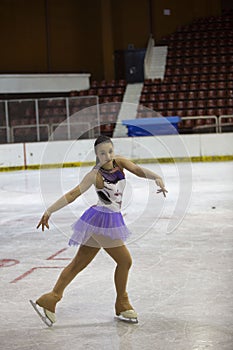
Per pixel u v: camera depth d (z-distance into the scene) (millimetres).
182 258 11695
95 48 48156
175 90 42812
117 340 7301
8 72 45531
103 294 9391
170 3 49750
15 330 7836
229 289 9398
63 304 8906
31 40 46531
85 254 7672
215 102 41188
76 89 44562
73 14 47906
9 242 14109
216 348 6898
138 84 44000
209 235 13953
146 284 9867
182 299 8938
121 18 48969
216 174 28156
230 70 43875
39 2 46719
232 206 18344
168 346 7020
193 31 48281
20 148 35312
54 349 7098
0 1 45156
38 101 35656
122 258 7699
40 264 11711
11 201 21625
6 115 35344
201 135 35438
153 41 47719
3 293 9680
